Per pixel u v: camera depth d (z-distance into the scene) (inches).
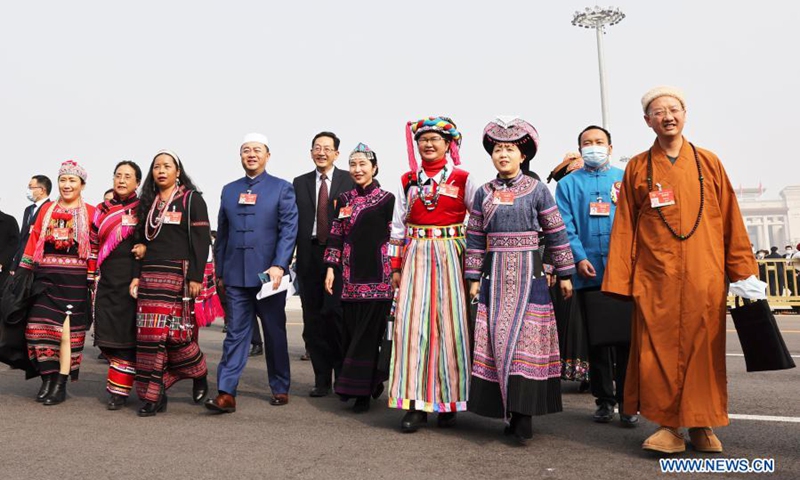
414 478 120.9
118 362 184.7
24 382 228.8
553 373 150.7
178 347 184.4
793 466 126.6
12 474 123.2
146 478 121.1
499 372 148.8
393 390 160.1
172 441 147.6
